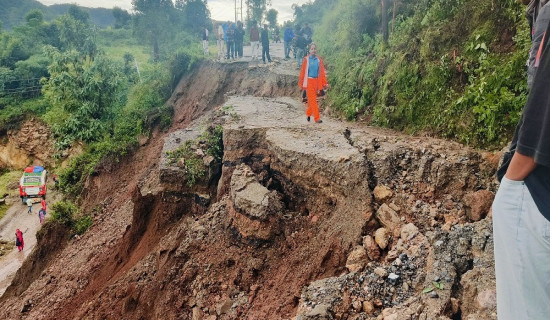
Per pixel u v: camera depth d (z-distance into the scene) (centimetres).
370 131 903
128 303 769
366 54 1212
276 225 715
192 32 3250
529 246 148
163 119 1920
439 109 812
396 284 487
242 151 913
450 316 407
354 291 496
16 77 3014
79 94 2134
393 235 580
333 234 645
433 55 868
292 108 1244
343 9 1645
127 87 2405
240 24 2055
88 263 1153
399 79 930
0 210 2317
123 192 1583
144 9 2770
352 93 1130
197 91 1986
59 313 980
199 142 1059
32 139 2722
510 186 156
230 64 1905
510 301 158
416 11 1010
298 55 1683
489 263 440
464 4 850
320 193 722
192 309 691
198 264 747
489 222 498
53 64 2169
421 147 694
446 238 502
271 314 613
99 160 1800
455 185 626
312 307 490
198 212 982
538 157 139
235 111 1173
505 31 745
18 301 1148
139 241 1021
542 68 144
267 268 701
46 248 1402
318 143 794
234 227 744
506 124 671
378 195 639
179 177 991
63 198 1783
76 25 2702
